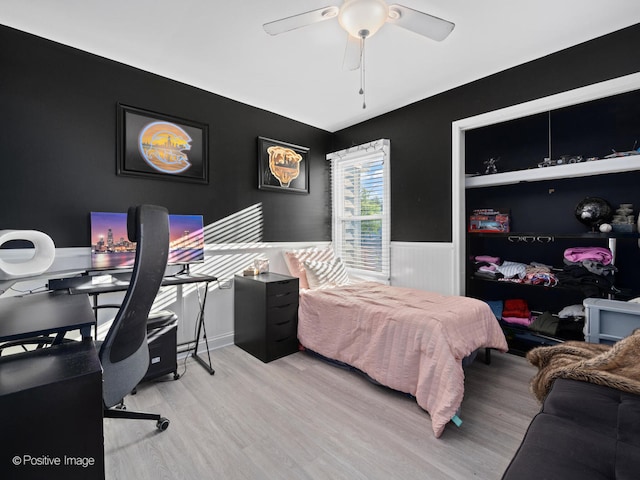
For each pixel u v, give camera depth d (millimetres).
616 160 2229
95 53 2312
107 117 2383
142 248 1304
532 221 3018
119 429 1740
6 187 2002
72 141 2234
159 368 2252
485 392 2127
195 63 2453
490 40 2182
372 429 1730
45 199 2135
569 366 1389
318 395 2096
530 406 1956
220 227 3023
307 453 1543
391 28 2031
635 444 917
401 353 1992
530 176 2635
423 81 2783
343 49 2266
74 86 2242
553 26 2037
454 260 2914
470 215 3387
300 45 2219
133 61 2424
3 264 1667
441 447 1580
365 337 2248
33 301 1460
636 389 1164
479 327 2170
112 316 2400
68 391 940
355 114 3539
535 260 2990
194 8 1842
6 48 2000
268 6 1833
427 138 3125
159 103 2635
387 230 3461
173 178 2689
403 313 2076
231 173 3109
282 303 2754
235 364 2604
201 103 2889
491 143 3297
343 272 3447
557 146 2873
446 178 2982
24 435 878
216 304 2986
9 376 934
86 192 2293
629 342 1314
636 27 2035
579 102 2295
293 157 3631
